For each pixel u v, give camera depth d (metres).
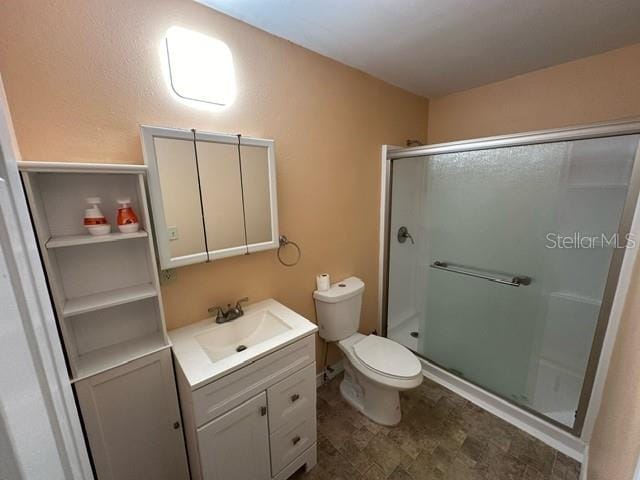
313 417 1.39
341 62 1.75
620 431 0.84
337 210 1.92
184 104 1.19
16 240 0.36
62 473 0.41
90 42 0.97
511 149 1.70
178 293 1.30
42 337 0.40
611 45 1.59
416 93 2.34
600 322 1.32
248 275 1.53
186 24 1.15
